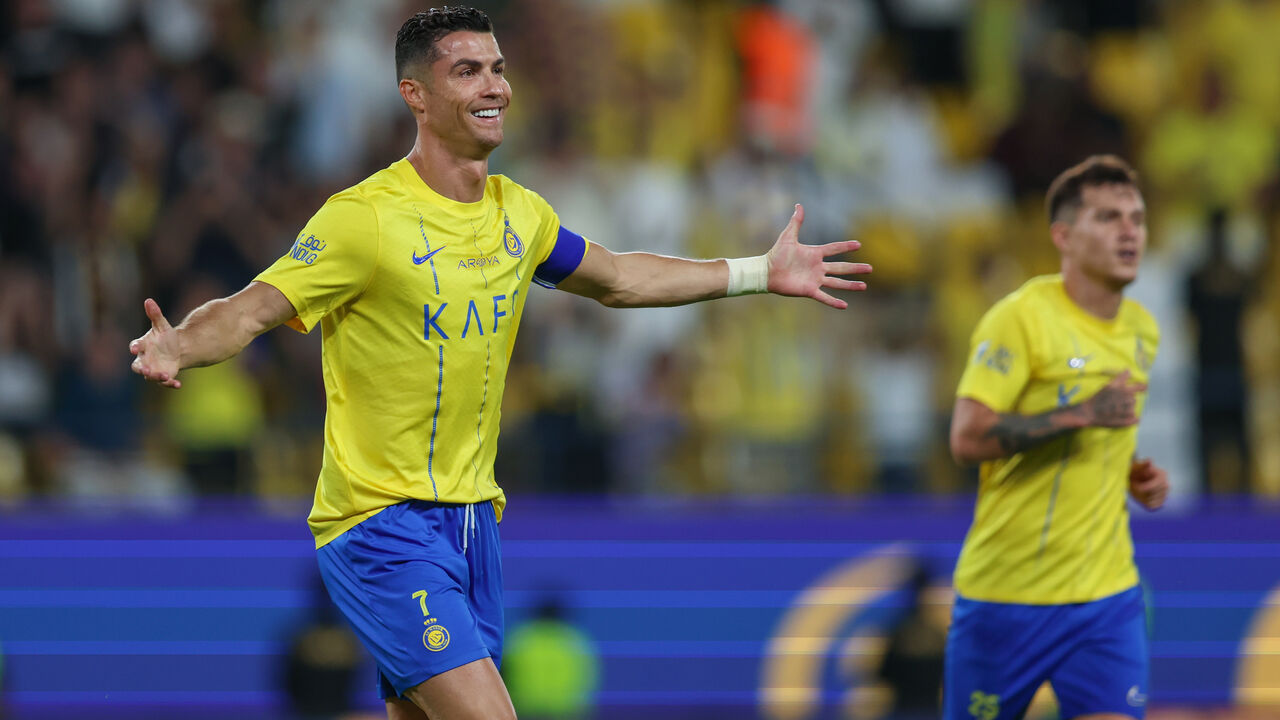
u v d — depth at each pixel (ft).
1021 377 61.87
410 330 48.08
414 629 47.44
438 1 136.15
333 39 132.46
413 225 48.11
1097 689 61.67
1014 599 62.28
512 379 118.73
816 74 141.08
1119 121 141.28
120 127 125.90
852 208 133.90
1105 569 62.03
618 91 137.80
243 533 103.81
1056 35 146.82
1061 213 63.46
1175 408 118.73
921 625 101.96
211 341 45.27
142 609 102.17
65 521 103.19
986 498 63.26
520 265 50.44
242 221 123.03
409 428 48.67
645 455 113.19
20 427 109.70
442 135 48.83
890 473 114.62
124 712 100.78
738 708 102.78
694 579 104.73
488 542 50.90
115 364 117.60
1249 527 107.04
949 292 130.21
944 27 147.23
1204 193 140.15
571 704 101.60
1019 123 139.13
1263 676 104.83
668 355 119.96
